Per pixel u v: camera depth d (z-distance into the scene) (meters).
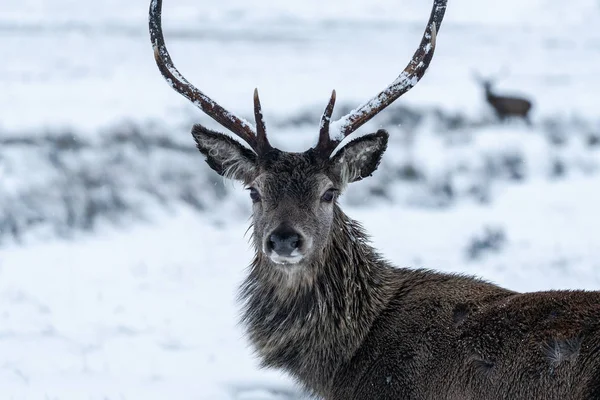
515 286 25.59
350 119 15.76
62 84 67.50
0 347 21.06
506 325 13.20
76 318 24.12
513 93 70.81
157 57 15.88
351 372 14.48
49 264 31.83
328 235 14.91
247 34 129.88
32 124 48.69
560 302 13.05
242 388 18.36
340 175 15.40
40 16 161.25
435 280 15.12
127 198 40.94
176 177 43.81
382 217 42.44
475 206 46.22
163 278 29.55
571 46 132.50
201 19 177.38
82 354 20.67
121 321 23.84
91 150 44.91
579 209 43.94
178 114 55.47
